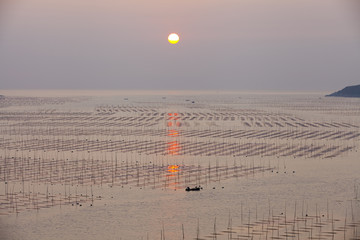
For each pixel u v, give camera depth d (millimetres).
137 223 183750
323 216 189750
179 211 196875
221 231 174875
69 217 189375
